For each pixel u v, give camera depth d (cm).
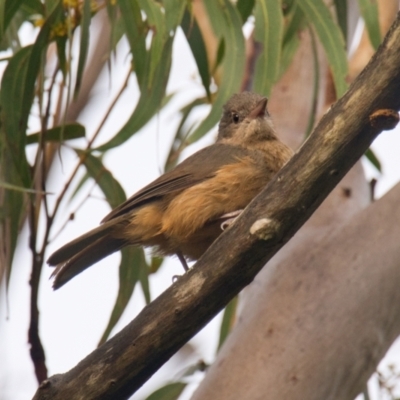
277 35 1063
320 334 1027
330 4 1291
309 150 739
